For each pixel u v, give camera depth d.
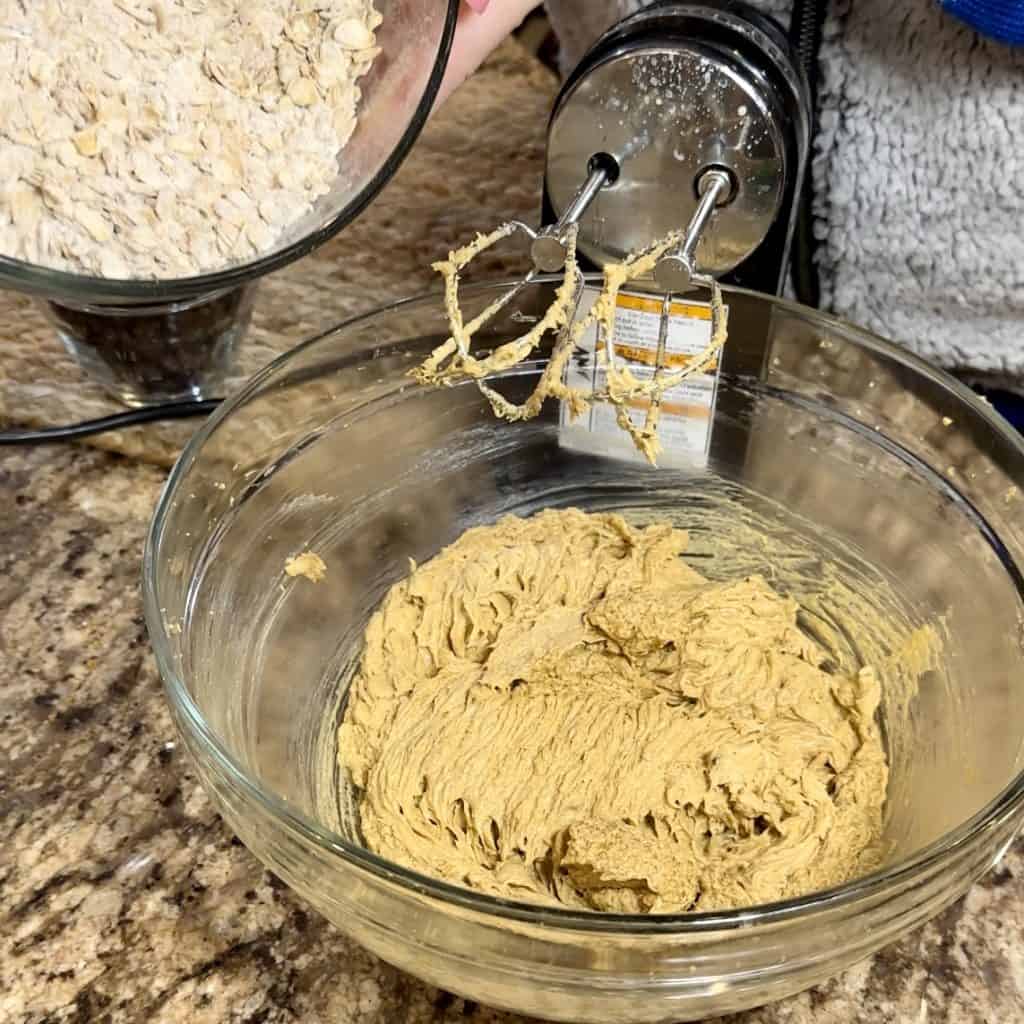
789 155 0.58
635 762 0.64
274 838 0.51
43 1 0.58
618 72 0.57
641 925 0.44
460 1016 0.58
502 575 0.73
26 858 0.65
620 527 0.76
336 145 0.65
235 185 0.61
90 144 0.58
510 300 0.72
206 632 0.64
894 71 0.68
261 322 0.94
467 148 1.11
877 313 0.81
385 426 0.74
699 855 0.61
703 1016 0.52
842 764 0.66
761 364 0.72
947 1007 0.58
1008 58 0.65
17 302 0.99
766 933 0.46
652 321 0.68
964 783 0.61
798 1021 0.58
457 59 0.70
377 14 0.64
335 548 0.75
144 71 0.60
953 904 0.63
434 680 0.68
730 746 0.65
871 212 0.75
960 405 0.66
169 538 0.61
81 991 0.59
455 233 1.02
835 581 0.76
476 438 0.77
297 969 0.60
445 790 0.63
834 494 0.75
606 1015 0.51
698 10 0.59
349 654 0.73
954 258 0.75
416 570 0.74
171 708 0.54
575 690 0.68
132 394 0.89
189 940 0.61
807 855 0.60
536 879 0.60
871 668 0.71
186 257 0.60
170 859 0.65
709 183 0.59
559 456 0.78
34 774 0.69
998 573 0.66
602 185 0.61
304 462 0.71
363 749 0.67
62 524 0.85
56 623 0.78
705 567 0.80
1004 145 0.68
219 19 0.62
